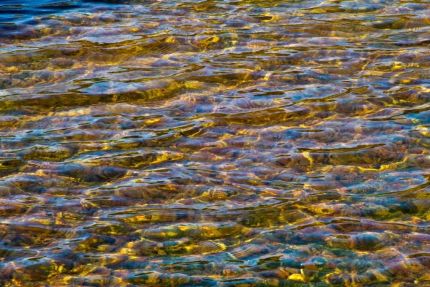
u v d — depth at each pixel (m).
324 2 35.31
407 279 17.08
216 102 25.86
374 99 25.84
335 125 24.23
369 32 31.78
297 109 25.27
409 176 21.33
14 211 19.75
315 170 21.77
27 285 16.95
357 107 25.34
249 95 26.30
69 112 25.23
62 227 19.12
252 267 17.55
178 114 25.08
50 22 32.84
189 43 30.69
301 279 17.12
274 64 28.70
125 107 25.59
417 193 20.48
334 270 17.41
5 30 31.83
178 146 23.11
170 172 21.69
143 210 19.89
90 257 17.95
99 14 33.81
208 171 21.73
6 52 29.73
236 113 25.06
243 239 18.64
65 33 31.70
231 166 22.00
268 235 18.77
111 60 29.25
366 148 22.80
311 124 24.33
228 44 30.58
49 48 30.20
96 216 19.62
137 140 23.44
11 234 18.77
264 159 22.36
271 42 30.75
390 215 19.58
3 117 24.81
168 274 17.33
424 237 18.58
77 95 26.38
